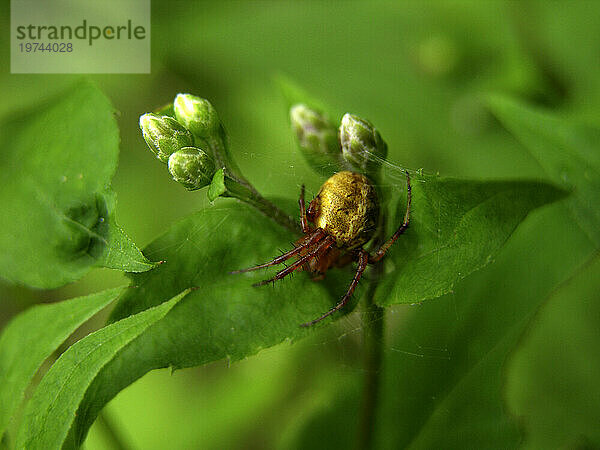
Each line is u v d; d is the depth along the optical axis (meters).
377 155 0.09
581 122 0.10
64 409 0.08
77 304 0.09
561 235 0.10
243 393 0.12
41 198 0.09
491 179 0.09
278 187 0.11
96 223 0.09
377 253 0.09
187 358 0.09
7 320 0.12
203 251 0.09
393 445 0.10
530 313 0.10
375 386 0.09
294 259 0.09
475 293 0.10
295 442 0.11
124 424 0.12
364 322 0.09
